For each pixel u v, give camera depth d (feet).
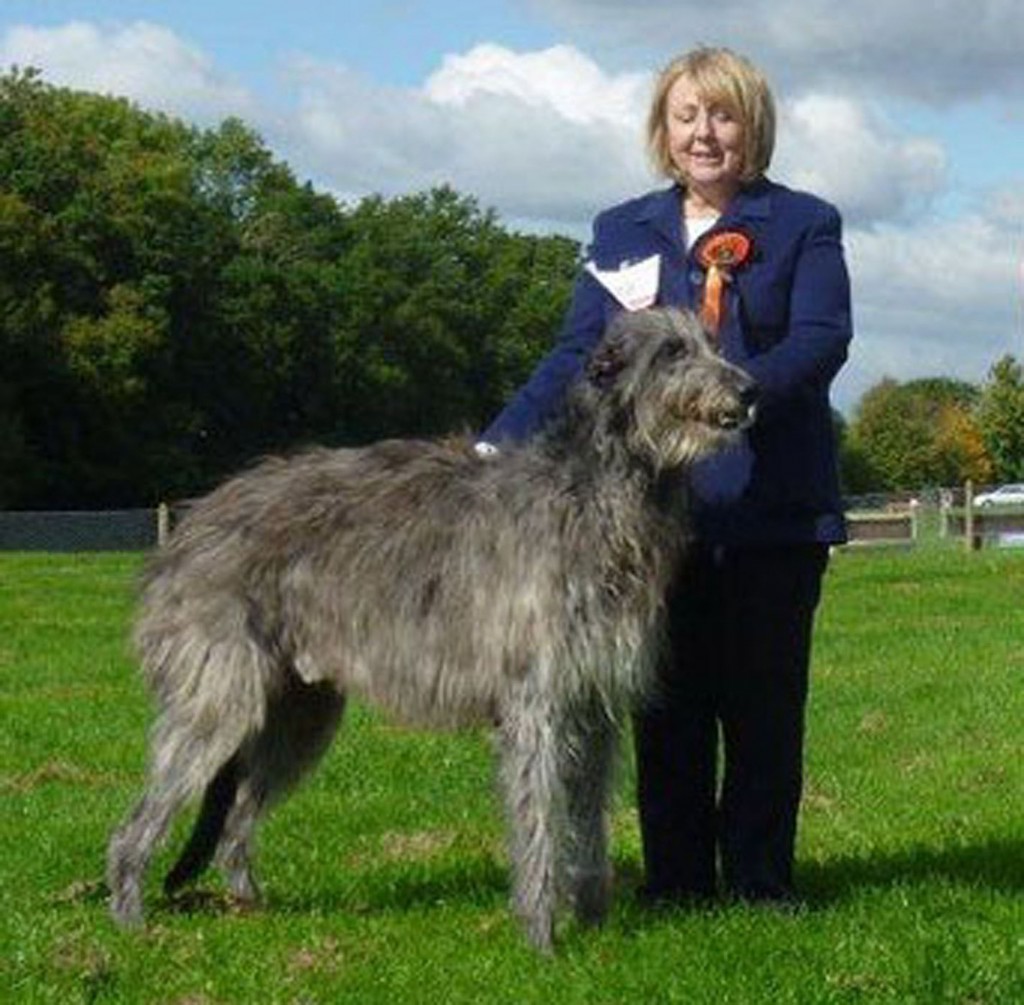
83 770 43.52
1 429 205.16
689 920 26.03
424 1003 22.74
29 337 210.59
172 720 26.63
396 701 26.04
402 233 301.43
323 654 26.45
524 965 24.12
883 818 35.63
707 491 26.18
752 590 26.61
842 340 25.93
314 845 33.73
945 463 348.79
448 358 285.43
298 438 259.80
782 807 27.14
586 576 24.41
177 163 242.17
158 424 227.81
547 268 326.85
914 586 100.17
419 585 25.61
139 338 219.82
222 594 26.35
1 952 25.16
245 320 242.99
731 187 26.53
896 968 23.54
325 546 26.25
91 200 223.10
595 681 24.64
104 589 100.94
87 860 32.14
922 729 48.73
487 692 25.25
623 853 32.27
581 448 24.67
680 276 26.53
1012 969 23.44
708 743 27.61
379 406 268.00
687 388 23.89
